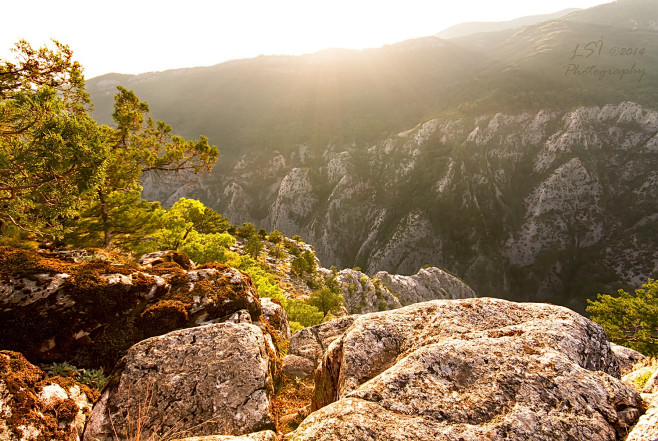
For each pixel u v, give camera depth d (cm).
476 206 16862
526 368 417
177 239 2794
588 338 512
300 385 998
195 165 2603
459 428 343
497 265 15362
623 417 354
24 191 1165
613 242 14188
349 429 347
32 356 765
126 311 916
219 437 411
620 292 3428
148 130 2428
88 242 1973
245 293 1152
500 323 563
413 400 388
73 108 1520
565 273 14500
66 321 807
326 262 18775
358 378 516
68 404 551
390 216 18688
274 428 574
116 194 2034
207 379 617
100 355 847
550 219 15675
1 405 450
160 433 536
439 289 11325
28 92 1091
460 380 414
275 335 1230
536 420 347
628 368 853
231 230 8531
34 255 872
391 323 616
